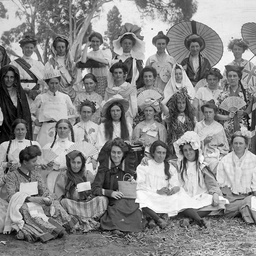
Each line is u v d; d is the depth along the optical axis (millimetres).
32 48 10719
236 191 8547
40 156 8492
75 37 20344
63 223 7672
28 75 10469
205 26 11477
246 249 7039
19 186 7762
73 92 11031
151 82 10430
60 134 8938
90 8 20266
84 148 8586
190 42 11133
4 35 20578
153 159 8445
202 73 11062
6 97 9375
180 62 11500
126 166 8203
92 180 8352
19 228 7359
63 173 8203
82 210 7824
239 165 8609
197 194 8484
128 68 10586
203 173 8570
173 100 9562
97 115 10289
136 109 9977
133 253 6945
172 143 9367
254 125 9922
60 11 20469
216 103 10250
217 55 11539
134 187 7883
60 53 10992
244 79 11336
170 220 8086
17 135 8711
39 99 9828
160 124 9703
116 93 9984
